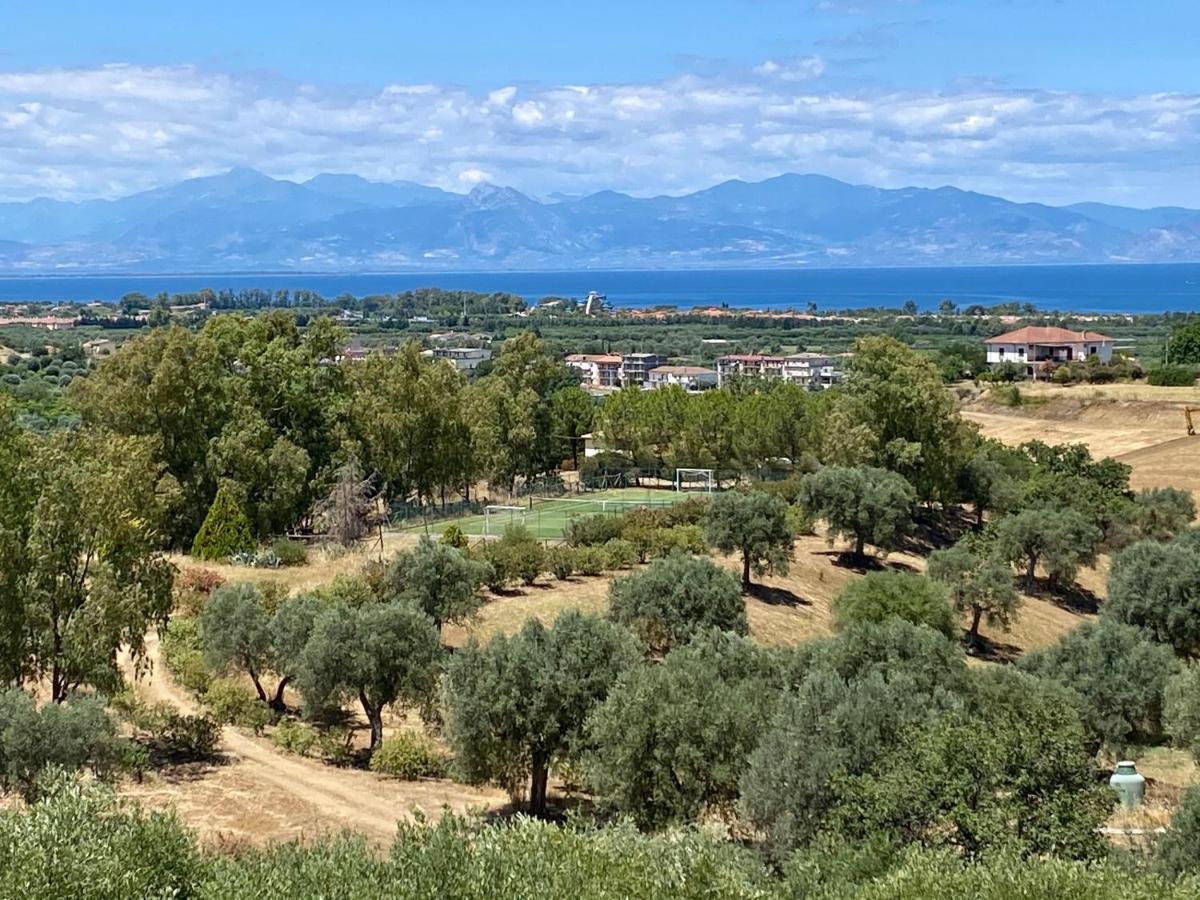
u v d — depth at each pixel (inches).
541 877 769.6
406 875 772.6
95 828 795.4
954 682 1357.0
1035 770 926.4
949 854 826.8
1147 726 1678.2
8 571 1301.7
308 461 2476.6
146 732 1396.4
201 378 2445.9
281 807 1190.9
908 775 921.5
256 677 1581.0
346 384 2790.4
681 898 756.0
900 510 2701.8
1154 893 781.3
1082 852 895.7
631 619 1766.7
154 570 1433.3
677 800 1090.1
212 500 2413.9
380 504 2736.2
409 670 1380.4
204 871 812.6
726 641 1417.3
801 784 978.7
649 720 1102.4
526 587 2086.6
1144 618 2159.2
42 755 1063.6
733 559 2381.9
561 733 1212.5
